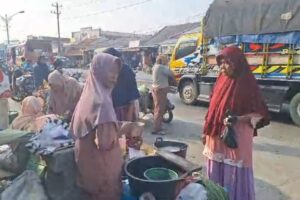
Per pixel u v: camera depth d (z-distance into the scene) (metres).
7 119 5.55
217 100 3.42
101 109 2.31
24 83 12.28
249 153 3.33
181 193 2.59
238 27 9.46
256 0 9.00
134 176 2.63
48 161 2.60
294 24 8.17
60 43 48.81
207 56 10.75
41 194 2.56
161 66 7.62
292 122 8.84
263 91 8.99
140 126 3.21
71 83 4.26
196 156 6.04
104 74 2.37
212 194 2.75
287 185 4.76
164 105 7.71
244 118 3.25
